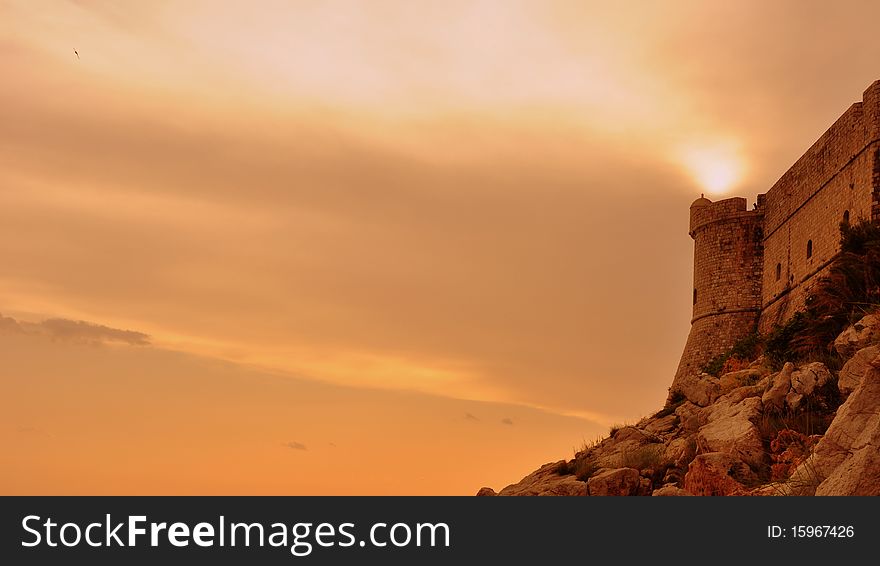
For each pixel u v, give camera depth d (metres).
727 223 64.00
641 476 33.03
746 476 29.69
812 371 33.03
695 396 40.78
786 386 33.03
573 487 31.75
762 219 63.00
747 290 62.72
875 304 38.38
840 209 49.72
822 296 42.62
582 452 40.91
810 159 54.72
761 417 32.62
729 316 62.94
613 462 36.59
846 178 49.12
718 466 29.58
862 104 47.88
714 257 64.31
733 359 52.44
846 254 43.19
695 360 63.94
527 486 38.34
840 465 24.25
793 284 56.38
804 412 32.28
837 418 26.02
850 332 34.94
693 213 67.00
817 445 25.98
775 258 60.09
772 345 43.56
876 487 22.70
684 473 33.12
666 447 37.47
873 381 25.89
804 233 55.12
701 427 34.62
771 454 30.48
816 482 25.11
